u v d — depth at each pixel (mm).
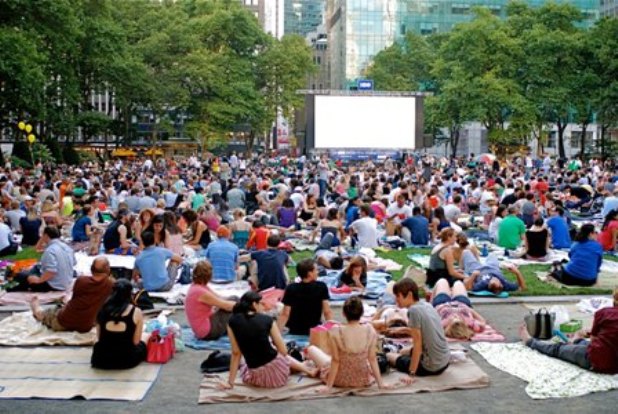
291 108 81062
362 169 43656
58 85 50000
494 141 65125
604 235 18125
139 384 8234
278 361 8070
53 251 13000
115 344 8734
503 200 23406
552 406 7633
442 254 13055
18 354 9391
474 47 62875
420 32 117938
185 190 28375
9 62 36469
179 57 67438
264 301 10969
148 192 23141
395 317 10086
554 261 15609
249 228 17578
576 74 59188
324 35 166625
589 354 8672
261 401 7730
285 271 12367
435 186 25266
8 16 39812
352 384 8031
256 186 26688
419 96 54969
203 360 9242
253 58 78125
